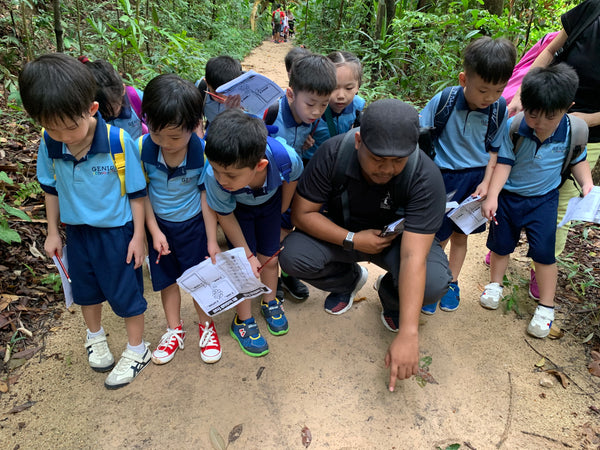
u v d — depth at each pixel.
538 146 2.11
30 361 1.95
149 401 1.81
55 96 1.36
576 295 2.58
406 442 1.71
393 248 2.01
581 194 2.16
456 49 5.30
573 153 2.13
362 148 1.67
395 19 5.87
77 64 1.45
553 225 2.20
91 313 1.90
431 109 2.24
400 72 6.01
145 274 2.63
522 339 2.26
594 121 2.33
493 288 2.46
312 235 2.07
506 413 1.85
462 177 2.25
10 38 3.91
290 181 1.93
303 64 2.00
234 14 10.63
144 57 4.69
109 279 1.75
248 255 1.97
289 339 2.19
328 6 9.11
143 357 1.96
